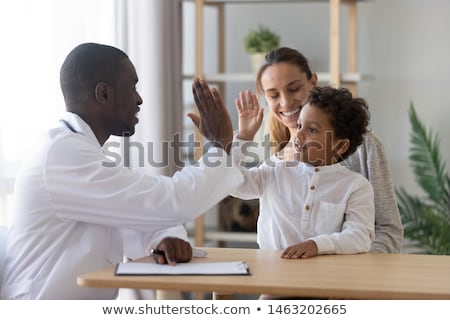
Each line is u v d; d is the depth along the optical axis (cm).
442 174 401
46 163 206
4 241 222
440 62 432
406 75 438
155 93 381
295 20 455
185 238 220
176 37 409
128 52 376
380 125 443
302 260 194
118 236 215
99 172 202
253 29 462
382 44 440
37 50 303
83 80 214
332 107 221
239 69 465
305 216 220
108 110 217
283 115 254
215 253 204
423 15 433
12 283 211
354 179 221
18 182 214
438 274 177
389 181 238
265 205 229
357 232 208
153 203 200
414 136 407
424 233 396
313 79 262
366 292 160
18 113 292
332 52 394
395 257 200
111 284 168
